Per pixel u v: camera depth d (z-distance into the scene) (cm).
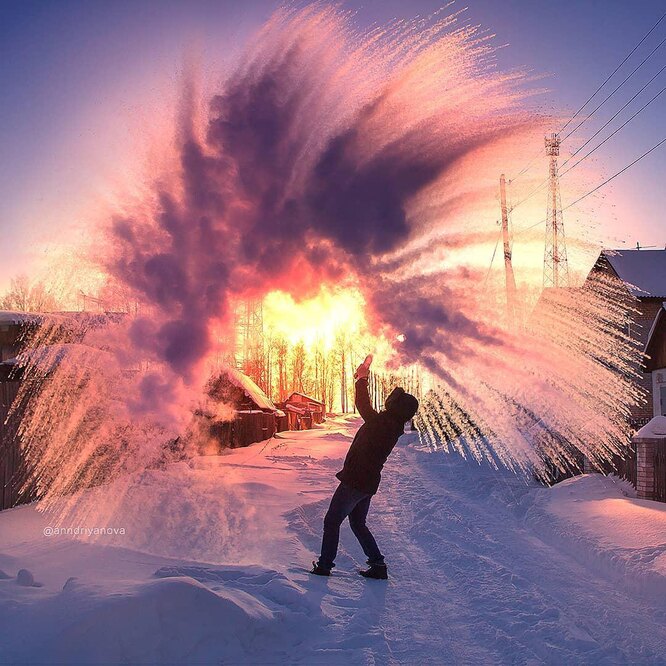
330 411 7606
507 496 1227
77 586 391
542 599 547
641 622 496
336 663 383
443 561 694
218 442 1966
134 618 351
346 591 538
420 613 502
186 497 932
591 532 784
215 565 546
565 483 1223
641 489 1090
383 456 581
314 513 938
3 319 1012
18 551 572
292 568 579
